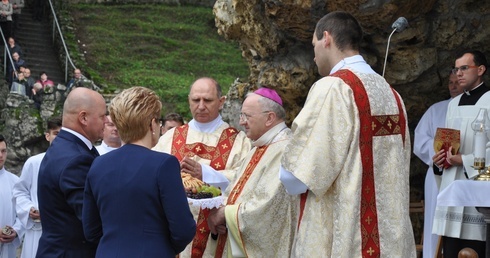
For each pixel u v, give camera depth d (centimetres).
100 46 2923
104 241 441
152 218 436
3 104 2102
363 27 809
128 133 450
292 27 827
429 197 780
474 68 711
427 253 774
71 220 499
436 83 878
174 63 2912
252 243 557
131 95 452
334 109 470
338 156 466
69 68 2653
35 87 1961
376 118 477
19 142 1795
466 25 822
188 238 439
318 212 475
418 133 806
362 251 465
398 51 833
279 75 881
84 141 516
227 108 1069
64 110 519
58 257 497
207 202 548
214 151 661
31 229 783
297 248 481
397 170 481
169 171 439
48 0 2925
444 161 698
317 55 502
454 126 719
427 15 820
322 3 776
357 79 478
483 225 666
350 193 464
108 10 3259
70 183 490
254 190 561
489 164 635
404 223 477
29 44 2766
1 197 812
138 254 431
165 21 3278
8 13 2473
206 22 3325
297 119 474
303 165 464
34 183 784
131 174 439
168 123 896
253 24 878
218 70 2909
